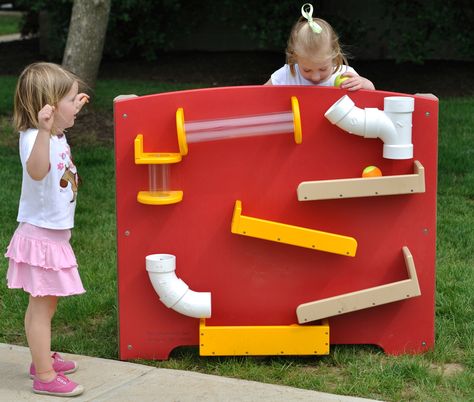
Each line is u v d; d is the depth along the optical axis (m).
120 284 3.88
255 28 11.49
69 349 4.06
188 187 3.82
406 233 3.86
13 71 12.21
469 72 11.26
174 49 13.26
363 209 3.84
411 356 3.90
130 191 3.81
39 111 3.43
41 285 3.50
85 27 8.82
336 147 3.79
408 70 11.48
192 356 3.99
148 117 3.75
